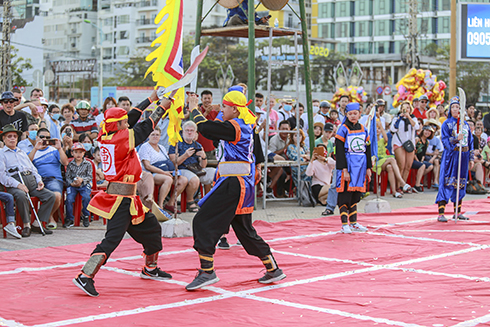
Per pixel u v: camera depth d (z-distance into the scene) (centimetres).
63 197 956
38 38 7400
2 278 596
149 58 664
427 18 6806
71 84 7169
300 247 771
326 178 1177
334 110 1402
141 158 979
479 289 554
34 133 970
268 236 851
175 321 457
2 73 3875
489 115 1689
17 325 448
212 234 554
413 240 812
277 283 580
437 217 1034
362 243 793
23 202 843
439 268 644
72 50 8331
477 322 454
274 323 454
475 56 2206
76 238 834
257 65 5781
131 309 490
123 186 548
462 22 2188
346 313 479
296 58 1174
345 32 7256
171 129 664
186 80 566
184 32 7012
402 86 2350
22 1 8519
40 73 2225
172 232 826
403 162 1405
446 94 5947
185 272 627
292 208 1148
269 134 1302
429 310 487
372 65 6962
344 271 633
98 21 8281
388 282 583
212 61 5650
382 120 1400
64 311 484
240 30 1130
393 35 7006
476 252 733
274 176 1246
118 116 542
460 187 973
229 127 555
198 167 1059
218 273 623
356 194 878
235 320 461
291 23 7212
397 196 1336
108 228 542
